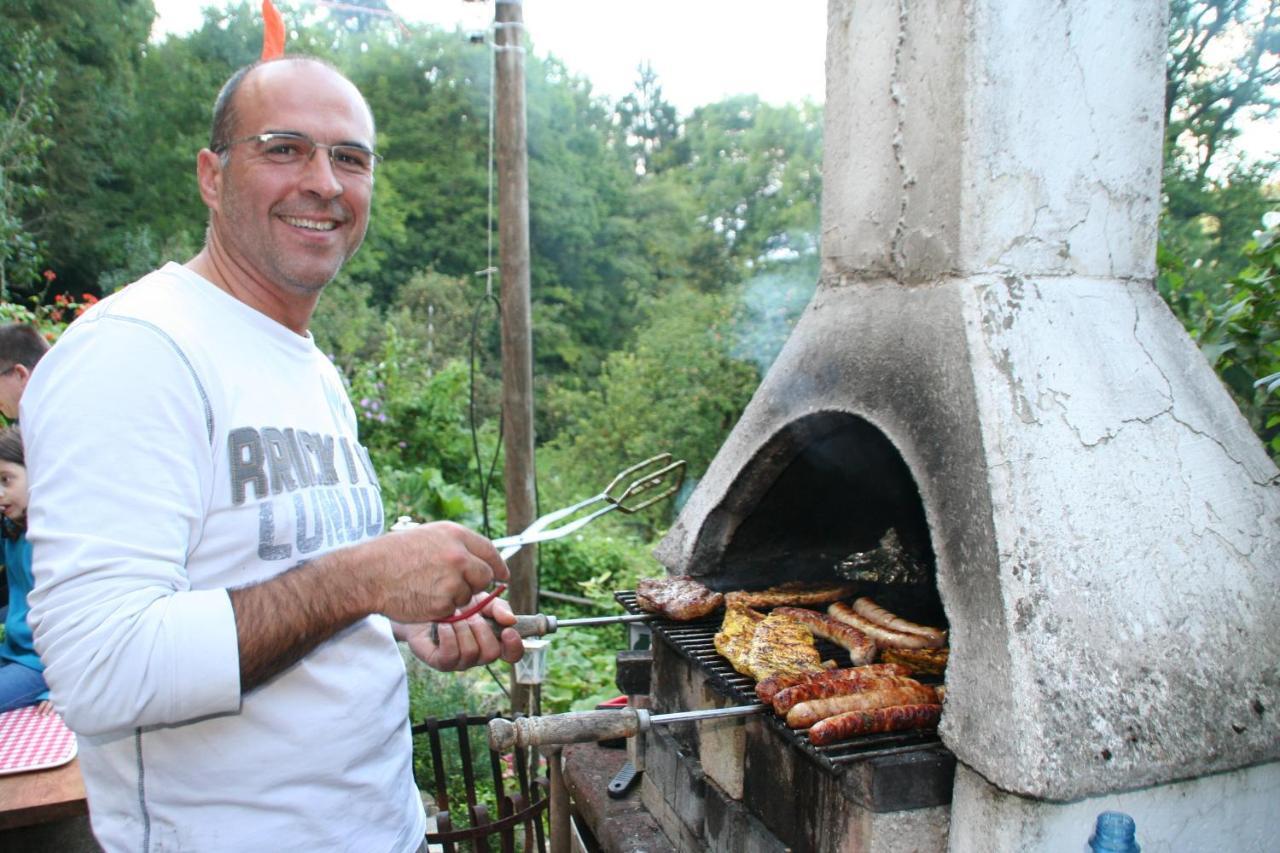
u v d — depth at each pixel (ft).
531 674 12.80
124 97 57.72
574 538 26.55
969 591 4.73
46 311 22.35
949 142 5.40
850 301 6.49
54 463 3.41
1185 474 5.21
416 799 5.25
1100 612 4.60
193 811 3.97
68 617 3.27
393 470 29.35
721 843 6.72
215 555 3.92
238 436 4.01
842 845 5.17
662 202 85.87
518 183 15.02
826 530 8.40
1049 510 4.74
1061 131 5.47
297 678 4.21
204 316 4.11
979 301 5.22
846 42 6.44
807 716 5.03
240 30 65.82
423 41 75.20
